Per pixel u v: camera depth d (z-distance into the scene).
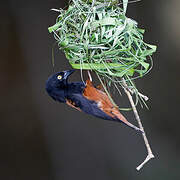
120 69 6.29
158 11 13.88
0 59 13.70
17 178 13.53
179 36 13.83
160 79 13.83
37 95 13.88
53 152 13.73
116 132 13.76
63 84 6.86
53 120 13.87
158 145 13.59
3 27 13.70
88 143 13.77
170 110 13.73
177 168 13.48
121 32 6.30
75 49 6.34
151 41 13.87
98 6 6.36
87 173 13.58
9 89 13.77
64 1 14.02
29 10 13.90
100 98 6.61
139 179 13.44
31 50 13.90
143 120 13.60
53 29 6.61
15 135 13.73
